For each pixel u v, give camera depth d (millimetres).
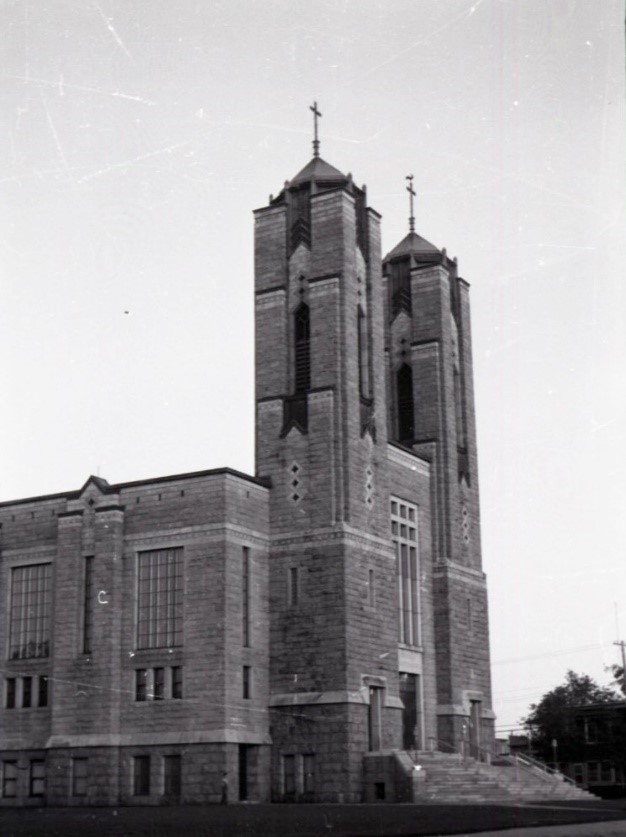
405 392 91375
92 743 71062
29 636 76938
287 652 72438
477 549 91250
